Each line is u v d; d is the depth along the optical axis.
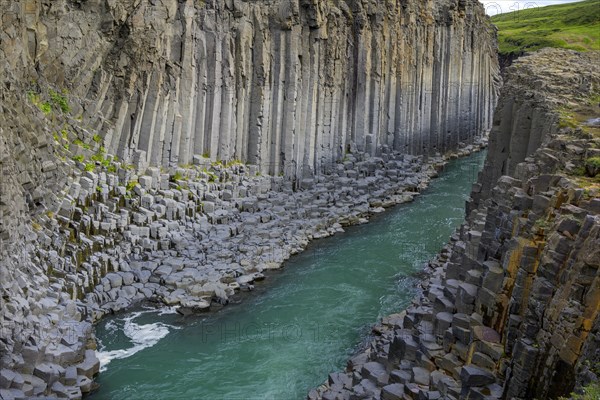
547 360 16.31
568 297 15.97
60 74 38.03
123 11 40.41
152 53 41.22
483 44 89.12
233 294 35.41
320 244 44.59
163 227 38.88
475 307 22.11
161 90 42.25
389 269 39.47
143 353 28.66
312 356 28.62
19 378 22.80
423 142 72.31
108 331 30.55
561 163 22.86
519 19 119.56
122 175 38.84
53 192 32.84
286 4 49.97
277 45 50.03
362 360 26.38
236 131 48.34
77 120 38.19
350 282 37.34
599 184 19.33
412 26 67.81
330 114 56.03
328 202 51.53
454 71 78.56
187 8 44.06
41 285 28.28
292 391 25.81
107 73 40.47
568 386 15.38
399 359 23.55
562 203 19.25
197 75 45.56
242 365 27.84
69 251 32.47
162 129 42.22
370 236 46.41
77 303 30.78
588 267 15.51
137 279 35.12
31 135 31.44
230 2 47.41
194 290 34.16
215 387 26.08
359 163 58.47
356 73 60.16
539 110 30.88
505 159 36.25
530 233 19.67
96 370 26.52
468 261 25.41
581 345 15.14
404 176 61.91
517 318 18.73
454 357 21.47
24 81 34.03
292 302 34.53
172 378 26.69
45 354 24.84
